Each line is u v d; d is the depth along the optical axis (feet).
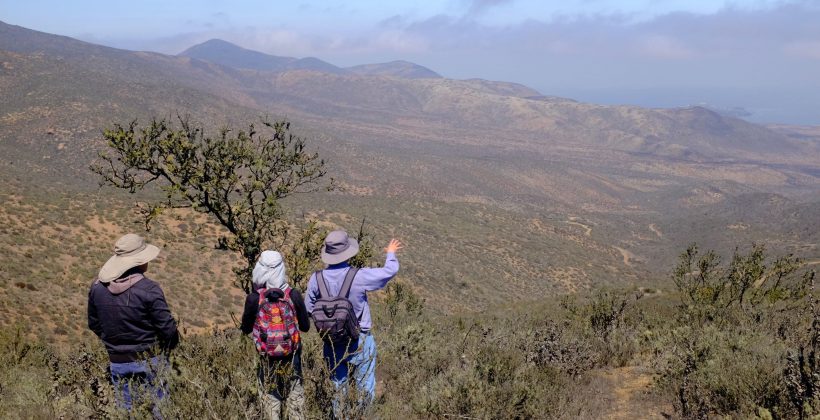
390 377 23.84
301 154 29.37
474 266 390.83
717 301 39.17
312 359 15.57
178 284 167.53
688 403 20.03
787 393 18.20
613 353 29.99
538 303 106.11
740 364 21.53
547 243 559.79
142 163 26.89
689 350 23.65
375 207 542.16
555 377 23.57
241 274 29.53
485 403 18.34
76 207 213.25
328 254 15.78
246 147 28.07
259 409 12.99
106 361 17.13
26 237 171.94
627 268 542.98
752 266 39.88
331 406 14.11
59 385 19.11
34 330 115.24
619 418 20.22
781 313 35.32
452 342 28.58
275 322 13.71
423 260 350.43
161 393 14.07
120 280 14.02
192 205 27.40
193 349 15.62
